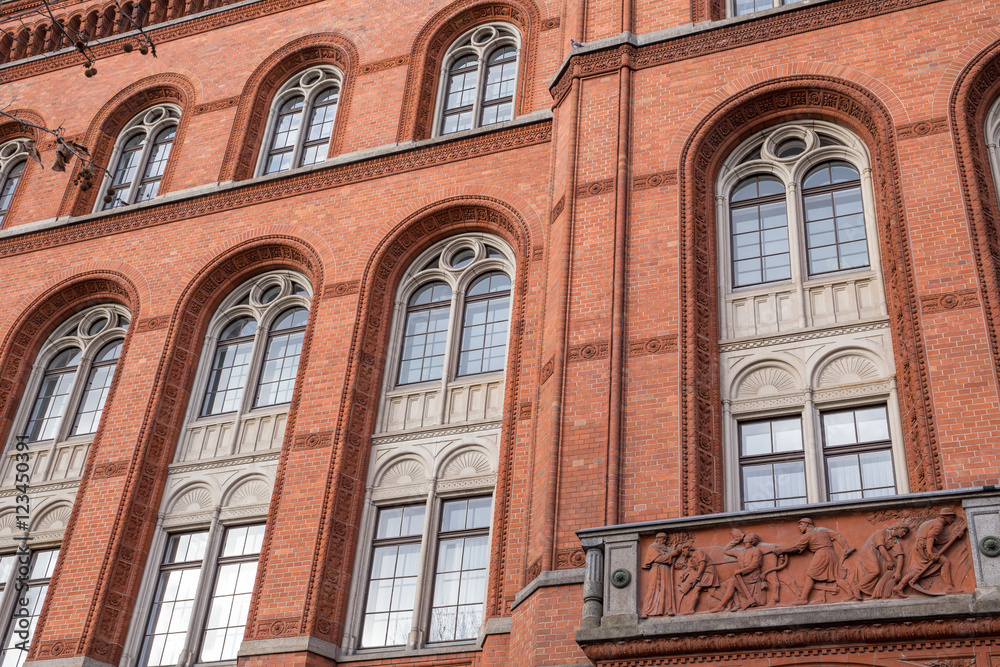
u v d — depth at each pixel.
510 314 18.95
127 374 20.31
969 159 15.27
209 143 23.59
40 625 17.66
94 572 17.94
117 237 22.62
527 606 13.82
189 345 20.67
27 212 24.38
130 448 19.25
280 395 19.73
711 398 15.08
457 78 22.91
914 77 16.42
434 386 18.56
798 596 11.37
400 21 23.75
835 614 10.98
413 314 19.75
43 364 22.33
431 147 20.98
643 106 17.84
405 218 20.17
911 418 13.85
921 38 16.80
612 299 15.66
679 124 17.44
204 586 17.80
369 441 18.16
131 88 25.69
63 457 20.56
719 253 16.72
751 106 17.45
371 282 19.69
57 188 24.61
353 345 18.89
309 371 18.89
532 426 16.09
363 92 22.89
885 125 16.16
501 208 19.52
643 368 15.05
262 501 18.39
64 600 17.80
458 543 16.83
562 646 12.91
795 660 11.14
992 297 13.94
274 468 18.69
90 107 25.83
